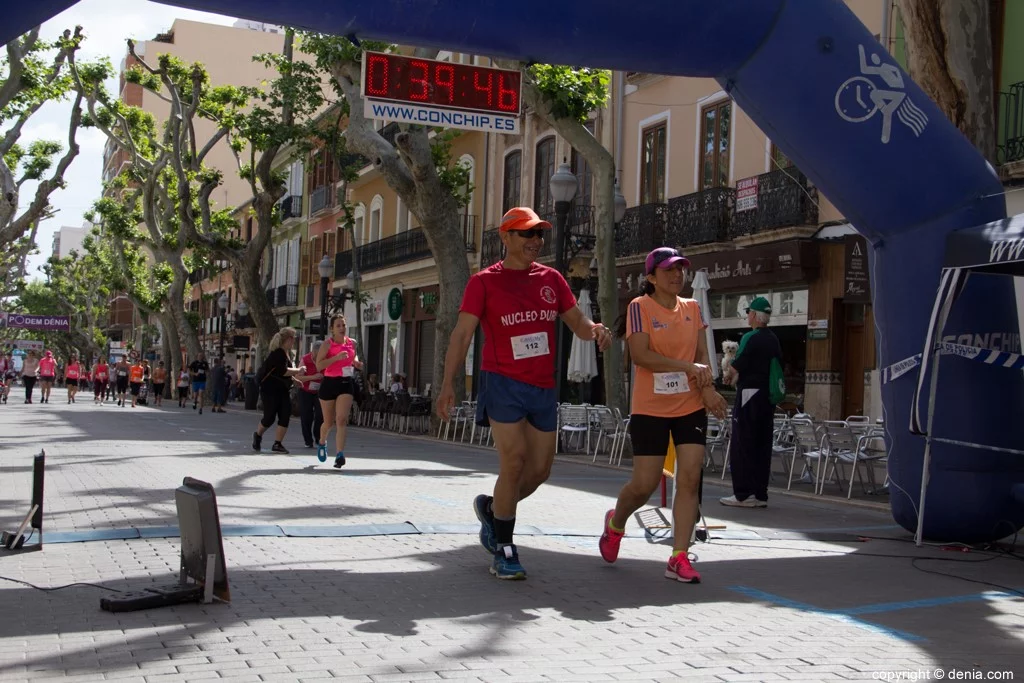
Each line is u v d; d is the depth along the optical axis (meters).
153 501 9.20
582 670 4.28
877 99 8.09
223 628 4.77
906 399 8.46
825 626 5.23
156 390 45.38
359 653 4.43
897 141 8.16
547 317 6.22
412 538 7.52
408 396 25.80
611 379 18.45
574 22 7.52
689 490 6.35
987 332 8.32
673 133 24.52
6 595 5.36
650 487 6.46
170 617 4.96
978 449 8.18
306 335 50.62
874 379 18.48
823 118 8.12
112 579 5.77
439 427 23.47
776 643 4.84
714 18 7.74
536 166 30.62
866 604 5.82
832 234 19.47
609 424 16.98
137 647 4.42
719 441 15.02
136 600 5.08
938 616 5.55
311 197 50.00
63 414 30.02
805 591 6.14
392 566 6.43
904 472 8.51
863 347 19.25
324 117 33.06
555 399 6.29
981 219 8.31
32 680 3.93
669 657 4.52
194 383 40.00
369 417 29.41
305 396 16.88
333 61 23.19
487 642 4.68
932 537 8.50
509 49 7.70
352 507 9.16
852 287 18.09
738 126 22.20
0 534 7.07
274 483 11.09
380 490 10.69
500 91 12.57
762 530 8.68
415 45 7.66
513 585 5.99
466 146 35.38
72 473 11.68
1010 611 5.73
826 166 8.38
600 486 12.23
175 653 4.34
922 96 8.32
